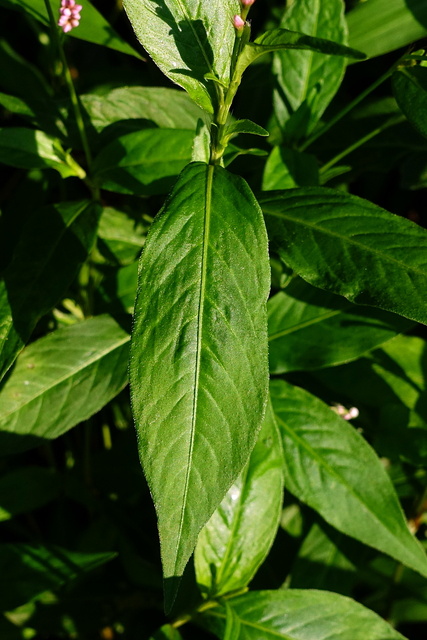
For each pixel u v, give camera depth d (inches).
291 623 17.9
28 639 21.3
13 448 18.6
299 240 16.8
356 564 20.4
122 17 25.6
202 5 16.4
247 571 18.2
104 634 22.3
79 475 21.7
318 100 19.7
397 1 21.1
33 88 22.7
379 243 16.5
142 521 21.9
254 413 15.5
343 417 20.2
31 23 23.8
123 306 20.6
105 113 19.8
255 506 18.1
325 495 19.0
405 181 20.9
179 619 18.4
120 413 22.7
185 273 15.6
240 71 15.8
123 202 23.3
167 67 16.3
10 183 25.0
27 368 18.9
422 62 18.0
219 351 15.5
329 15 19.5
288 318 19.7
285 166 19.1
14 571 19.0
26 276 17.9
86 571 19.1
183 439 15.3
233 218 15.7
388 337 19.2
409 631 22.9
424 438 20.2
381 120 21.6
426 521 21.3
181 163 18.5
